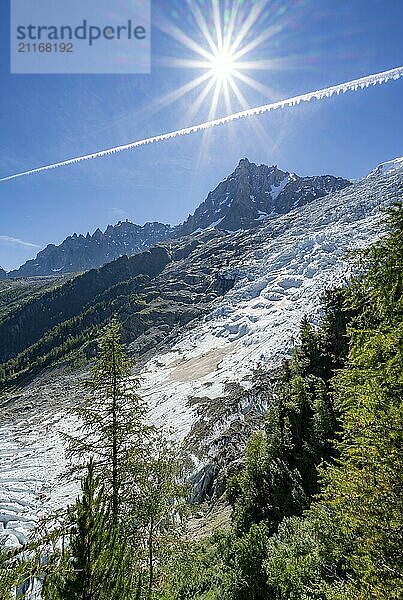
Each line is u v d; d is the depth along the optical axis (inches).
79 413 485.1
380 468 266.7
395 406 277.6
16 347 5777.6
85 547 256.2
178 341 3432.6
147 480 508.1
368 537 257.3
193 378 2422.5
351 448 307.0
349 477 287.9
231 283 4370.1
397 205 289.1
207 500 1202.0
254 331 2834.6
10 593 220.2
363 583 253.9
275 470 765.9
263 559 523.2
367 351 299.7
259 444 904.3
